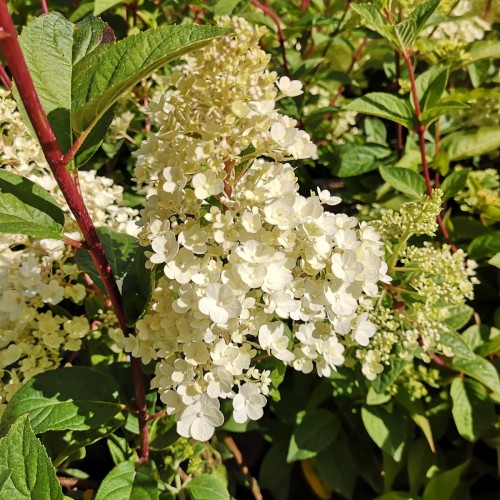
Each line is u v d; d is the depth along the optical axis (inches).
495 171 20.7
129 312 11.9
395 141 22.6
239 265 9.8
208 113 9.9
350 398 18.7
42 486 9.3
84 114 9.4
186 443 15.4
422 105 18.1
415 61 21.3
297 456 17.9
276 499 19.6
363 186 21.7
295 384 19.5
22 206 10.3
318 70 23.0
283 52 20.0
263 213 10.3
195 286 10.1
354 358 16.5
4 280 13.0
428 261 15.2
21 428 9.5
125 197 20.6
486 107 21.1
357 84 22.1
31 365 13.0
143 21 21.3
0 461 9.3
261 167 10.7
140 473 12.9
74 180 10.9
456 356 16.5
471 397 17.2
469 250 18.5
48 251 13.8
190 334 10.4
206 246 10.0
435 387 18.5
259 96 9.9
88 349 15.9
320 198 11.6
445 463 18.7
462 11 22.9
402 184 18.6
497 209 18.5
